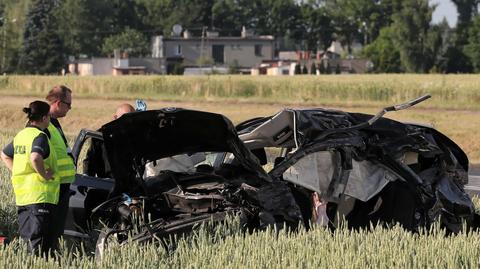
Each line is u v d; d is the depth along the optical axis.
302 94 105.50
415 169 23.95
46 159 19.58
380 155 22.91
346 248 18.70
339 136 22.47
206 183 22.31
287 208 21.55
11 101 105.50
